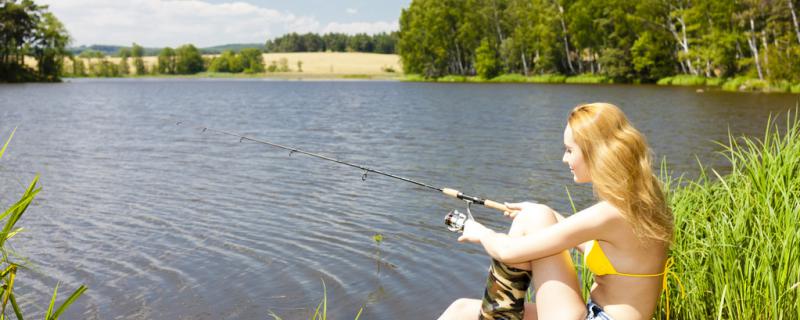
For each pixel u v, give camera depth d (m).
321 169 10.68
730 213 3.78
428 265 5.54
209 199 8.34
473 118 21.19
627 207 2.30
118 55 143.62
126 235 6.58
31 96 37.06
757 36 39.88
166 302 4.79
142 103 30.91
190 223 7.07
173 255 5.90
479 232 2.59
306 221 7.14
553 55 60.72
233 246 6.18
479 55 66.81
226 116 22.88
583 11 55.88
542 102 29.56
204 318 4.51
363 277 5.27
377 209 7.72
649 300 2.39
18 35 70.19
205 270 5.48
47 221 7.12
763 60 36.06
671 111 22.30
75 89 49.12
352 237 6.46
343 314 4.57
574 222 2.34
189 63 116.25
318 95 39.34
